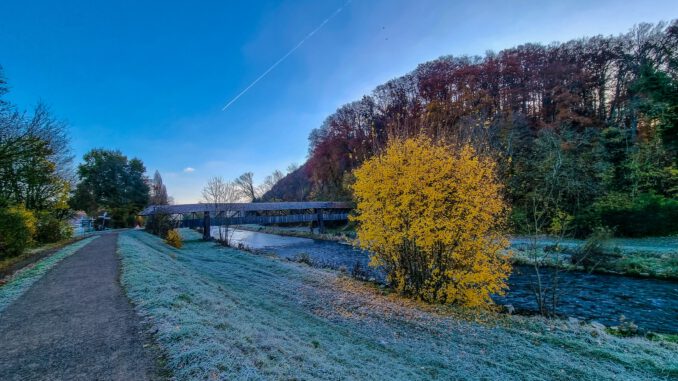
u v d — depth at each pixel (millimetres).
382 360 5156
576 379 4781
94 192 44656
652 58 31297
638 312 9344
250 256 19156
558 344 5973
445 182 8188
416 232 8227
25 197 19672
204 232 33844
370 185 9328
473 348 5832
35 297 6633
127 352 3893
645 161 22828
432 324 6984
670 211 19094
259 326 5449
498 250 8523
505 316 7664
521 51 44219
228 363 3455
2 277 8859
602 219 20109
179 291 6668
